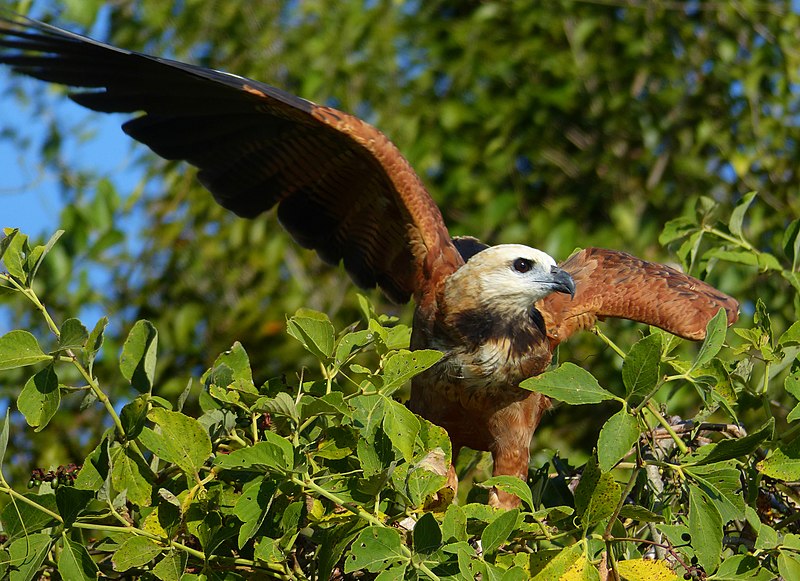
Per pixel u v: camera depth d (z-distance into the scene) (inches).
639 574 264.2
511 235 607.8
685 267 414.0
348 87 643.5
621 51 661.3
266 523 269.6
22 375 547.2
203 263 615.2
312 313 308.3
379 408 273.3
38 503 262.2
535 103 634.2
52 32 364.5
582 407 525.3
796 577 265.6
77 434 528.1
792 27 663.8
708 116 641.0
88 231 585.3
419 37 663.8
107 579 300.8
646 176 633.6
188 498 270.7
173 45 668.7
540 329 373.4
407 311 573.6
